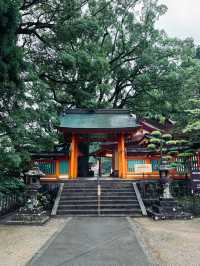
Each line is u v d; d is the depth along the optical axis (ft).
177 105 71.36
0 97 35.96
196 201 37.81
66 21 49.96
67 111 58.59
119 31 72.69
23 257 18.56
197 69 66.74
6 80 33.24
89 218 34.24
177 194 43.47
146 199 41.34
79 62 48.98
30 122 39.01
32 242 22.62
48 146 42.52
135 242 21.99
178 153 45.75
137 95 77.05
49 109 42.47
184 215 33.14
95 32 49.67
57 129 49.55
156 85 72.49
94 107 62.95
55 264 16.70
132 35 71.46
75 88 57.47
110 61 72.59
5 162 34.17
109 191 42.52
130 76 74.84
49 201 42.22
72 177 49.85
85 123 52.95
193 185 36.55
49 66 52.70
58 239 23.16
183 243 21.79
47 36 50.80
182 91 69.26
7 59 32.73
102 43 71.92
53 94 63.77
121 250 19.70
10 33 32.01
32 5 49.11
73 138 51.96
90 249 20.03
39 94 39.60
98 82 59.98
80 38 51.29
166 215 32.94
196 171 36.88
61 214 36.55
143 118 75.87
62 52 48.39
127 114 58.70
